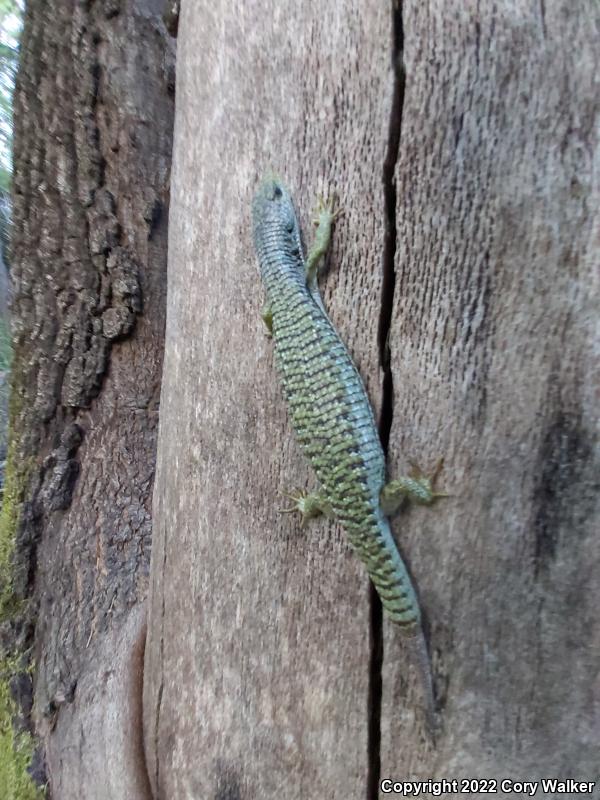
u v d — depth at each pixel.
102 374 0.24
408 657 0.13
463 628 0.13
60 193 0.24
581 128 0.11
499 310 0.12
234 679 0.16
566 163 0.11
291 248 0.14
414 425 0.13
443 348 0.12
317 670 0.14
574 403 0.12
